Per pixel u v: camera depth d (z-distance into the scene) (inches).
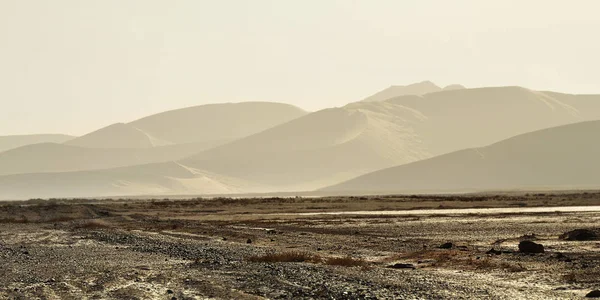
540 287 1064.2
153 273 1299.2
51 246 2096.5
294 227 2854.3
